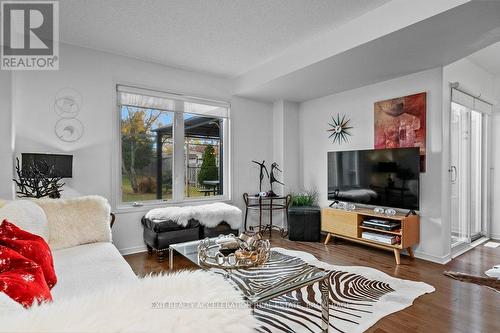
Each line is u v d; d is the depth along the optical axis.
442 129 3.10
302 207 4.23
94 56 3.29
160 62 3.72
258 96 4.49
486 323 1.88
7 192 2.60
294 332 1.77
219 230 3.60
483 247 3.74
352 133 4.04
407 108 3.38
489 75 4.22
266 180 4.81
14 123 2.80
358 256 3.34
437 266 2.98
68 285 1.59
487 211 4.25
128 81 3.52
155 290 0.72
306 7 2.46
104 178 3.33
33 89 2.93
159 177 3.88
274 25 2.77
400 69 3.22
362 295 2.29
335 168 4.06
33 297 0.89
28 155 2.62
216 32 2.92
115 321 0.58
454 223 3.60
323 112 4.49
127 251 3.49
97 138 3.29
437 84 3.14
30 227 1.96
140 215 3.61
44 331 0.53
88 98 3.24
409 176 3.21
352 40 2.67
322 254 3.41
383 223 3.28
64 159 2.80
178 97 3.93
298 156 4.91
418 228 3.25
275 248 3.67
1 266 1.09
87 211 2.46
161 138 3.89
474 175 4.11
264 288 1.71
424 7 2.13
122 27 2.80
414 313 2.01
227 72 4.15
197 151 4.24
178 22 2.71
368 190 3.62
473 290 2.38
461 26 2.24
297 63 3.26
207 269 1.99
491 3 1.91
